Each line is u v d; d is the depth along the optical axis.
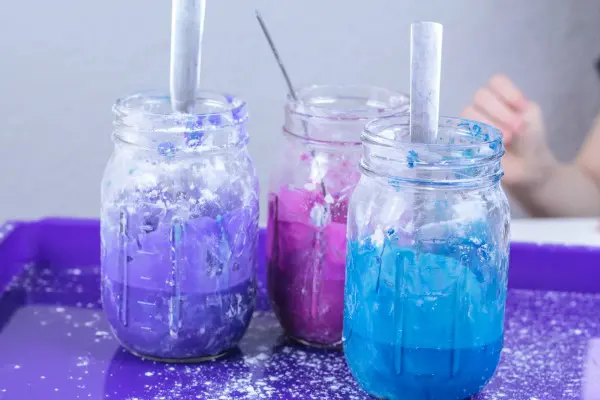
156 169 0.71
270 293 0.80
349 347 0.68
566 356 0.79
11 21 1.74
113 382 0.71
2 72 1.77
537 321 0.88
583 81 1.85
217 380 0.72
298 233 0.75
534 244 0.96
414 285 0.63
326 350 0.79
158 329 0.72
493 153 0.63
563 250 0.95
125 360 0.75
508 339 0.83
